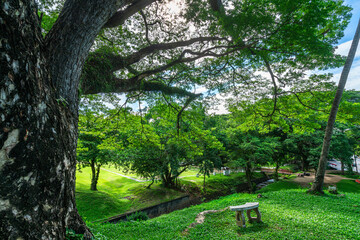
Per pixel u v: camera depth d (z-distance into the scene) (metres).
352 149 25.77
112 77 6.43
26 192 1.95
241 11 5.69
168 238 5.37
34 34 2.25
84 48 3.46
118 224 6.98
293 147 24.08
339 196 10.41
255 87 11.07
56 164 2.40
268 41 6.16
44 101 2.30
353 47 10.09
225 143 24.03
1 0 1.81
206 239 5.18
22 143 1.92
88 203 15.69
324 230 5.36
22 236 1.88
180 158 19.67
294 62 7.43
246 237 5.10
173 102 10.51
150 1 4.86
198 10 6.43
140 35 8.34
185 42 6.91
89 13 3.35
